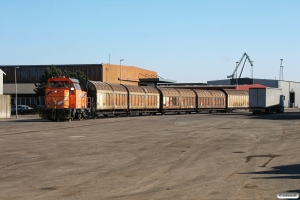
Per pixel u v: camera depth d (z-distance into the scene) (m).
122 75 88.31
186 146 20.39
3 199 10.05
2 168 14.30
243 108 75.94
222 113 67.19
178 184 11.57
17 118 52.44
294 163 15.03
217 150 18.84
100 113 46.75
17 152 18.17
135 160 15.96
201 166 14.52
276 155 17.14
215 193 10.43
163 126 34.25
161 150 18.88
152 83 92.19
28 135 25.94
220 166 14.50
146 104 56.00
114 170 13.84
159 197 10.08
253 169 13.82
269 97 60.88
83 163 15.27
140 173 13.29
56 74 72.94
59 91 40.75
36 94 73.38
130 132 28.33
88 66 81.81
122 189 11.02
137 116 54.47
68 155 17.30
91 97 45.62
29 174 13.21
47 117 40.97
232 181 11.88
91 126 34.03
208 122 39.94
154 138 24.28
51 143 21.61
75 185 11.56
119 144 21.22
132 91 52.94
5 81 86.50
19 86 82.44
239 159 16.09
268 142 22.12
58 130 29.83
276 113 64.94
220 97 69.75
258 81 112.88
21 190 11.01
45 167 14.46
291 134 26.81
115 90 49.50
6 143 21.56
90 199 9.98
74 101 41.31
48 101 40.97
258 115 56.69
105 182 11.94
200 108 65.81
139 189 10.99
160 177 12.60
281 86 111.19
